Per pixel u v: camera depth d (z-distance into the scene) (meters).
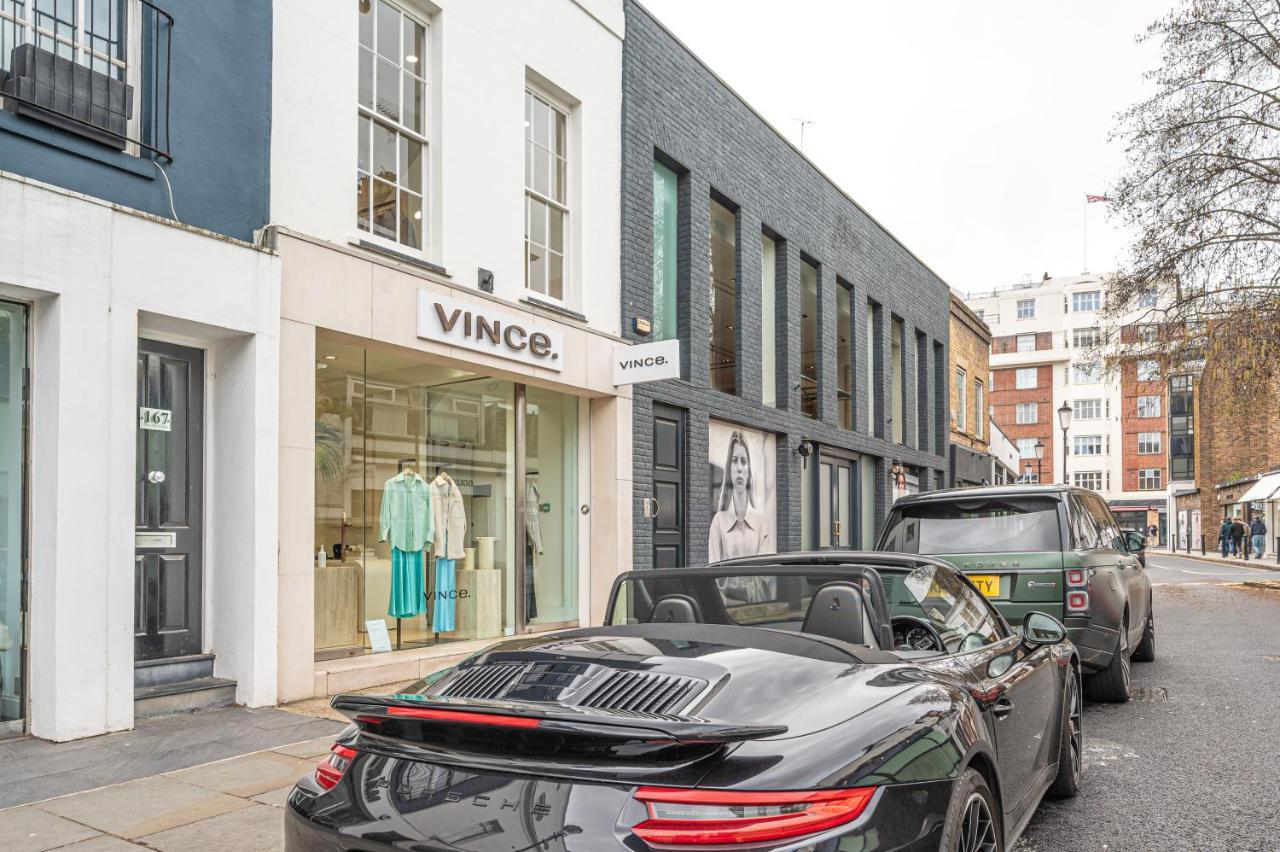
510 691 2.52
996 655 3.77
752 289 13.93
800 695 2.45
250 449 6.53
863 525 18.30
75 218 5.52
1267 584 22.06
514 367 9.11
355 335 7.39
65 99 5.64
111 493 5.65
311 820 2.27
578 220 10.38
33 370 5.55
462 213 8.66
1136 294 19.19
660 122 11.80
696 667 2.55
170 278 6.02
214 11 6.60
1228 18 18.08
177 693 6.15
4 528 5.47
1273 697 7.32
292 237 6.92
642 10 11.55
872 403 19.30
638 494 10.88
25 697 5.49
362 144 7.92
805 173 15.95
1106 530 8.16
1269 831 4.14
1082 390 85.69
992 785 2.86
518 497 9.80
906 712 2.51
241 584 6.52
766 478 14.31
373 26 8.08
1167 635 11.71
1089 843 4.00
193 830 4.02
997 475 31.55
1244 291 18.22
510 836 1.93
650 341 11.38
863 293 18.42
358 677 7.31
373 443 8.16
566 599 10.51
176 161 6.31
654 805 1.90
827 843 1.93
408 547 8.50
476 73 8.91
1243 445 52.47
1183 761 5.40
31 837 3.93
